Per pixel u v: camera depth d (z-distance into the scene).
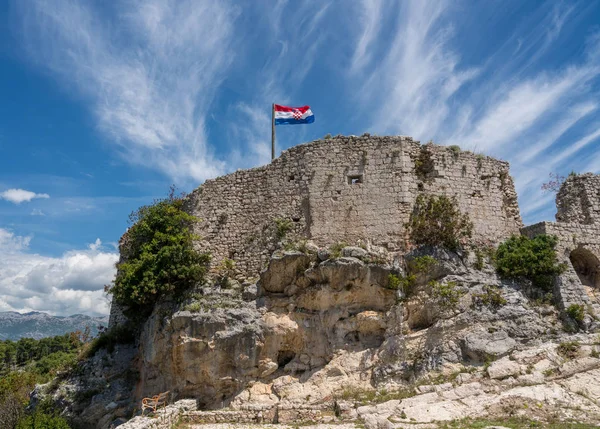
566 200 29.58
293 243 26.77
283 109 34.53
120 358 30.88
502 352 21.47
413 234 25.97
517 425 16.12
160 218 29.64
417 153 28.30
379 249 25.56
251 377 24.50
